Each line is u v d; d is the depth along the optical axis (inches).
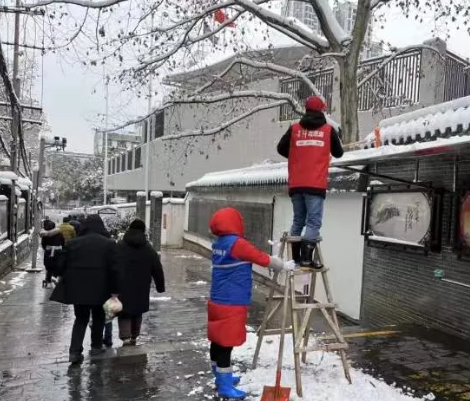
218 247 173.9
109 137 1786.4
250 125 824.9
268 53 559.8
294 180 185.3
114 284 225.8
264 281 486.3
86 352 250.7
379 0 458.3
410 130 293.4
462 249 246.4
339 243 360.8
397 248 290.0
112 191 2144.4
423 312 275.9
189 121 873.5
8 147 978.1
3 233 567.5
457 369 204.4
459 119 255.4
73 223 479.5
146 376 198.8
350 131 445.7
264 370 197.5
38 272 583.8
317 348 174.6
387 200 299.1
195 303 403.9
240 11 494.6
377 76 540.7
